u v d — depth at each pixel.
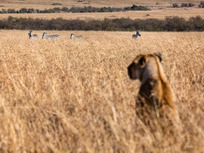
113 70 37.00
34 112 22.17
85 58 52.81
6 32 190.25
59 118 21.45
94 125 19.33
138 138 17.22
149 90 18.34
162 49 61.56
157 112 17.31
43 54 58.19
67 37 155.38
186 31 199.75
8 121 19.38
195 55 48.53
